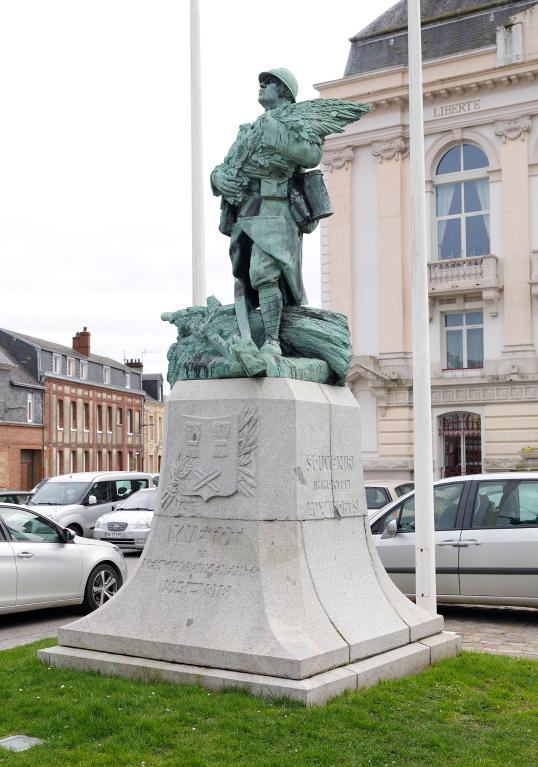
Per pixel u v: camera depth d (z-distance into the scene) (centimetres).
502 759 478
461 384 2870
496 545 991
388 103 2970
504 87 2830
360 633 610
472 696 584
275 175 681
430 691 587
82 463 5691
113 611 646
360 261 3041
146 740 495
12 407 4922
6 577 1031
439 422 2945
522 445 2780
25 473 5072
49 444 5238
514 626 973
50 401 5284
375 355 2997
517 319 2800
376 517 1095
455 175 2947
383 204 2998
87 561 1130
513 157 2823
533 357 2770
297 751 474
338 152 3075
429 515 941
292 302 723
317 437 642
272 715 518
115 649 627
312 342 698
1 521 1062
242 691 552
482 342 2897
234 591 603
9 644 917
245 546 613
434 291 2897
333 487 655
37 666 639
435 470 2920
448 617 1037
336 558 641
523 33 2791
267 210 683
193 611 611
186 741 490
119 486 2128
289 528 611
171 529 650
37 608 1070
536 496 1004
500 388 2817
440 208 2981
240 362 633
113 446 6162
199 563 628
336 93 3042
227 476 631
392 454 2934
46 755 477
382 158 3003
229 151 710
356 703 545
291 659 548
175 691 562
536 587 972
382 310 2983
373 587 665
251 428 628
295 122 663
